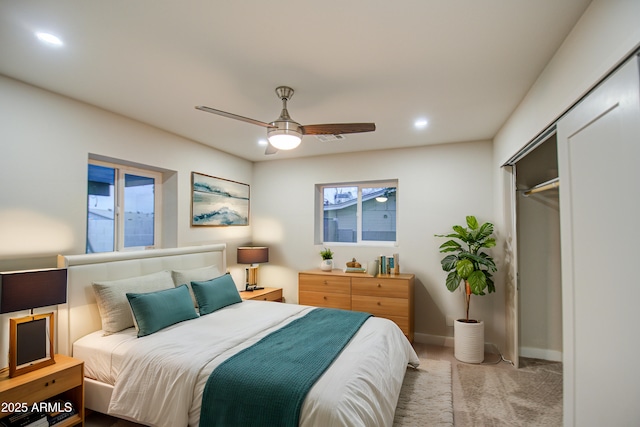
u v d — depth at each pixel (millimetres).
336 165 4746
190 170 3982
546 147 3547
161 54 2051
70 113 2719
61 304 2426
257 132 3689
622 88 1335
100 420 2414
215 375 1927
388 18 1689
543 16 1658
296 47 1973
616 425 1396
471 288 3412
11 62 2139
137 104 2871
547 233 3561
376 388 1976
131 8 1603
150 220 3725
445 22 1720
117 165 3357
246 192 5074
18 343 2082
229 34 1837
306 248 4895
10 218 2346
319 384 1802
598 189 1523
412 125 3430
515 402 2682
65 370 2174
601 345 1500
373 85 2482
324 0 1553
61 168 2650
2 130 2309
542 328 3609
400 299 3895
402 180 4379
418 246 4273
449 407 2561
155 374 2092
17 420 1983
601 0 1459
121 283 2805
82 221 2793
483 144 4023
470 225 3711
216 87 2527
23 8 1594
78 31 1799
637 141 1246
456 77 2346
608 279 1444
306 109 2984
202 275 3553
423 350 3912
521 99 2723
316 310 3326
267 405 1734
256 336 2568
